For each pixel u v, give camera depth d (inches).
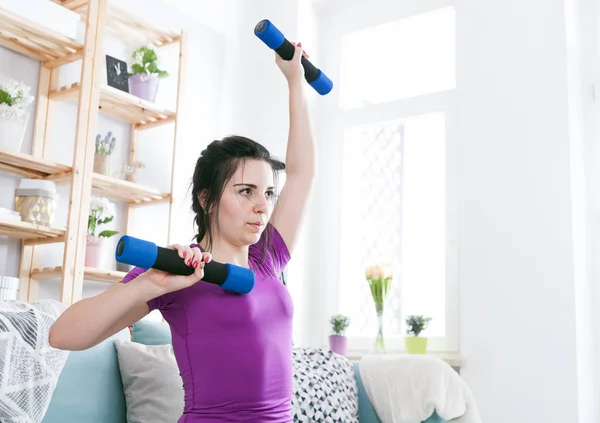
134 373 78.7
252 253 53.5
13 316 68.1
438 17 144.2
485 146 127.9
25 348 67.0
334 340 131.1
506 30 129.3
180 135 131.2
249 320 46.9
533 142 122.6
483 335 121.5
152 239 124.0
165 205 127.3
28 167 98.7
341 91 153.5
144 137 124.4
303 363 93.9
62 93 105.4
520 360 116.8
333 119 152.6
